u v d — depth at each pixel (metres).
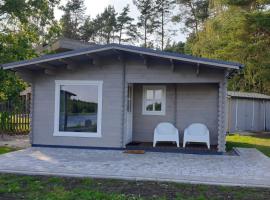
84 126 11.15
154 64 10.72
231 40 22.16
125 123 10.91
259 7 22.09
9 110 15.11
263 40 20.72
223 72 10.24
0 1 16.75
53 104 11.34
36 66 10.88
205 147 10.94
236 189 6.23
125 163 8.55
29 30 18.55
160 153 10.41
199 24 39.44
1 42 16.94
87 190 5.96
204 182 6.64
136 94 12.54
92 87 11.14
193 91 12.08
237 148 11.95
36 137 11.42
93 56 10.48
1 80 15.84
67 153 10.11
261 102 22.03
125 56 10.89
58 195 5.55
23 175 7.16
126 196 5.59
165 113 12.29
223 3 23.05
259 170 7.84
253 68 21.72
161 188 6.20
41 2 18.22
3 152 10.41
